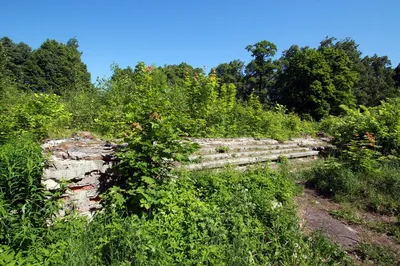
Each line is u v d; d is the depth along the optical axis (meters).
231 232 3.65
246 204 4.35
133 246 2.97
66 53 47.28
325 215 5.33
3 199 3.34
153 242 3.12
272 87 46.88
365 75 44.38
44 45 46.25
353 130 10.55
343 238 4.42
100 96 10.91
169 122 4.26
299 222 4.62
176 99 10.00
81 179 4.00
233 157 7.82
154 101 4.50
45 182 3.65
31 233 3.15
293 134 13.80
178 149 4.32
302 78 34.91
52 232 3.35
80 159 4.03
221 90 13.46
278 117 14.77
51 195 3.62
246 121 12.13
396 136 9.14
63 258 2.96
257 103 15.30
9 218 3.18
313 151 10.98
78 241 3.25
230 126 10.84
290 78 37.12
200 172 5.87
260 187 5.39
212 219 3.70
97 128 8.10
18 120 6.82
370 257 3.91
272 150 9.70
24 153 3.73
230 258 3.18
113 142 5.24
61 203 3.66
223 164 6.96
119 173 4.38
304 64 34.91
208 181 5.00
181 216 3.77
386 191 6.20
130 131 4.52
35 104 7.45
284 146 10.49
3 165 3.48
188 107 9.95
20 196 3.43
